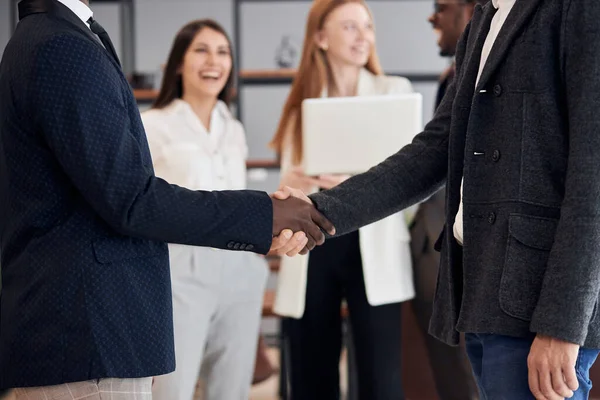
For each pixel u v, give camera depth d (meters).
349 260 3.13
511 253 1.62
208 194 1.78
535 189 1.62
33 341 1.67
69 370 1.66
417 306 3.28
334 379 3.22
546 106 1.62
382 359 3.14
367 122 3.04
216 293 3.05
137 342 1.70
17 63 1.70
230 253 3.08
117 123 1.68
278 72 5.66
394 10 6.23
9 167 1.72
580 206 1.52
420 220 3.20
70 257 1.68
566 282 1.51
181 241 1.74
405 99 3.02
